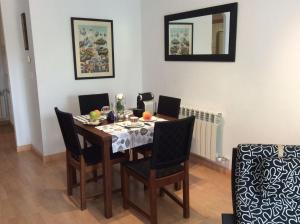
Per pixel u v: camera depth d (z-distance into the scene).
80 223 2.41
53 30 3.56
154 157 2.18
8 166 3.65
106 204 2.47
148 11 4.12
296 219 1.50
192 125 2.32
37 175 3.38
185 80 3.67
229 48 3.01
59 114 2.56
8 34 3.87
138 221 2.44
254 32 2.76
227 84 3.12
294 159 1.54
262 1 2.65
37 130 3.86
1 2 3.74
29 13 3.39
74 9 3.69
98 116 2.81
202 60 3.35
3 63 5.45
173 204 2.70
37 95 3.61
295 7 2.41
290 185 1.52
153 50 4.15
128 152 2.73
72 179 2.89
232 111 3.11
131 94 4.44
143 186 3.09
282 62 2.57
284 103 2.61
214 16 3.12
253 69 2.83
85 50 3.86
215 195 2.84
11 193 2.94
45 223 2.41
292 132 2.59
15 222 2.43
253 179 1.61
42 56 3.54
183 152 2.38
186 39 3.53
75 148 2.54
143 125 2.65
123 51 4.23
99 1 3.87
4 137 4.94
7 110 5.80
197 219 2.45
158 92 4.19
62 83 3.75
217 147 3.29
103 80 4.11
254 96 2.86
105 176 2.44
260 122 2.85
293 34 2.46
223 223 1.58
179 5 3.59
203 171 3.40
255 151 1.63
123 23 4.15
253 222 1.51
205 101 3.43
